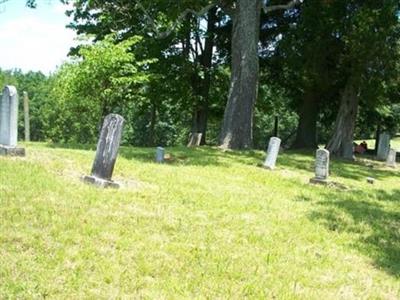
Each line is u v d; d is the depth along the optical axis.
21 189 9.43
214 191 12.54
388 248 9.79
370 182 20.05
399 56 26.41
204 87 34.34
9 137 12.72
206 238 8.44
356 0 27.72
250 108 24.44
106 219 8.51
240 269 7.25
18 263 6.25
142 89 31.25
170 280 6.52
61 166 12.32
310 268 7.87
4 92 12.70
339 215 12.05
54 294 5.68
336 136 29.98
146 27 30.41
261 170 17.91
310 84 29.53
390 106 38.28
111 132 11.12
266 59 33.69
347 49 27.41
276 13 32.41
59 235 7.35
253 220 10.16
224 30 33.72
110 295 5.86
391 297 7.19
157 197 10.77
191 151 21.55
